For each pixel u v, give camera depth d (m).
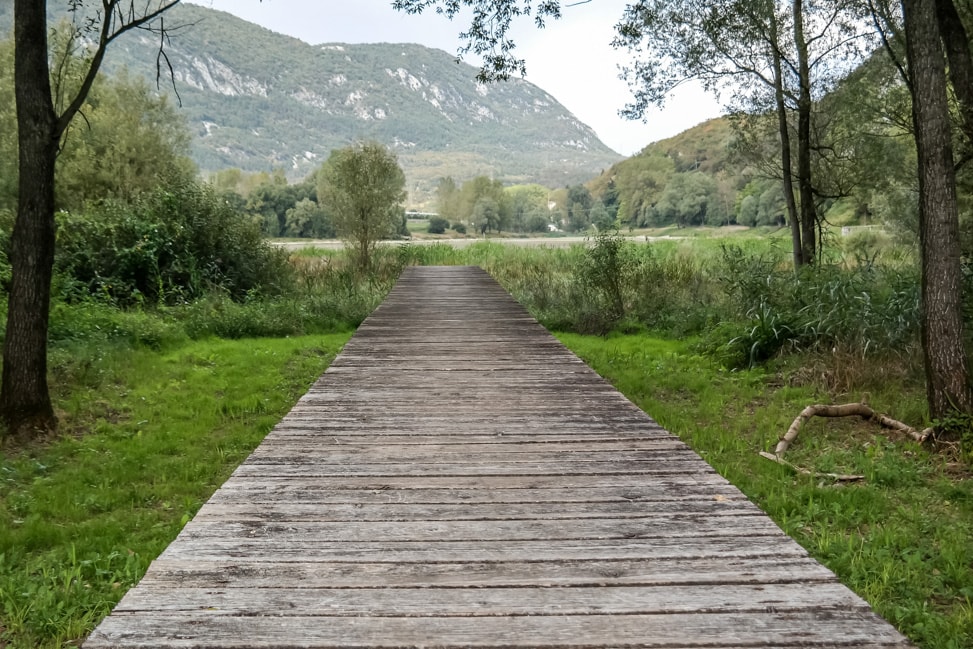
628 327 12.98
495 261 24.98
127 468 5.49
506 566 2.67
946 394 5.88
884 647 2.11
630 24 12.82
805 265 11.51
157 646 2.09
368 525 3.08
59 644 3.04
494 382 6.32
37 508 4.67
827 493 4.82
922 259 6.04
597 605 2.36
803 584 2.51
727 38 12.45
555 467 3.92
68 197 22.38
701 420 7.00
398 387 6.11
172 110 27.84
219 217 16.36
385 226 22.89
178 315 12.98
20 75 6.14
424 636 2.15
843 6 11.66
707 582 2.53
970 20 8.68
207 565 2.65
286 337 12.41
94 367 8.64
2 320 9.38
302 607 2.33
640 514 3.21
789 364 8.94
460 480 3.71
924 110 5.87
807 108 12.48
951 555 3.80
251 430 6.64
